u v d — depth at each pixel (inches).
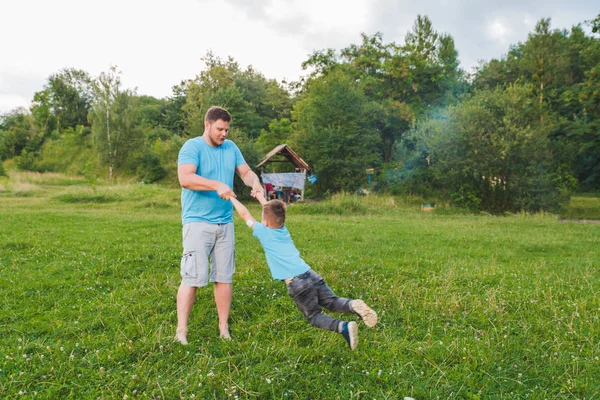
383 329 187.2
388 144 1373.0
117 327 185.5
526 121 930.7
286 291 232.5
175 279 255.4
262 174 1042.1
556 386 144.9
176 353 160.1
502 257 350.3
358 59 1496.1
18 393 132.0
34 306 211.8
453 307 212.7
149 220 535.5
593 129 1129.4
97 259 297.4
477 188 949.2
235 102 1800.0
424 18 1616.6
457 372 151.5
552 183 963.3
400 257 337.1
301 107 1555.1
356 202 839.1
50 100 2438.5
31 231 418.6
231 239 179.5
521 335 182.1
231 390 135.1
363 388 140.9
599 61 1236.5
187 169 169.0
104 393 133.2
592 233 507.2
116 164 1700.3
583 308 211.3
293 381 144.9
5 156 1971.0
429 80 1499.8
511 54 1621.6
